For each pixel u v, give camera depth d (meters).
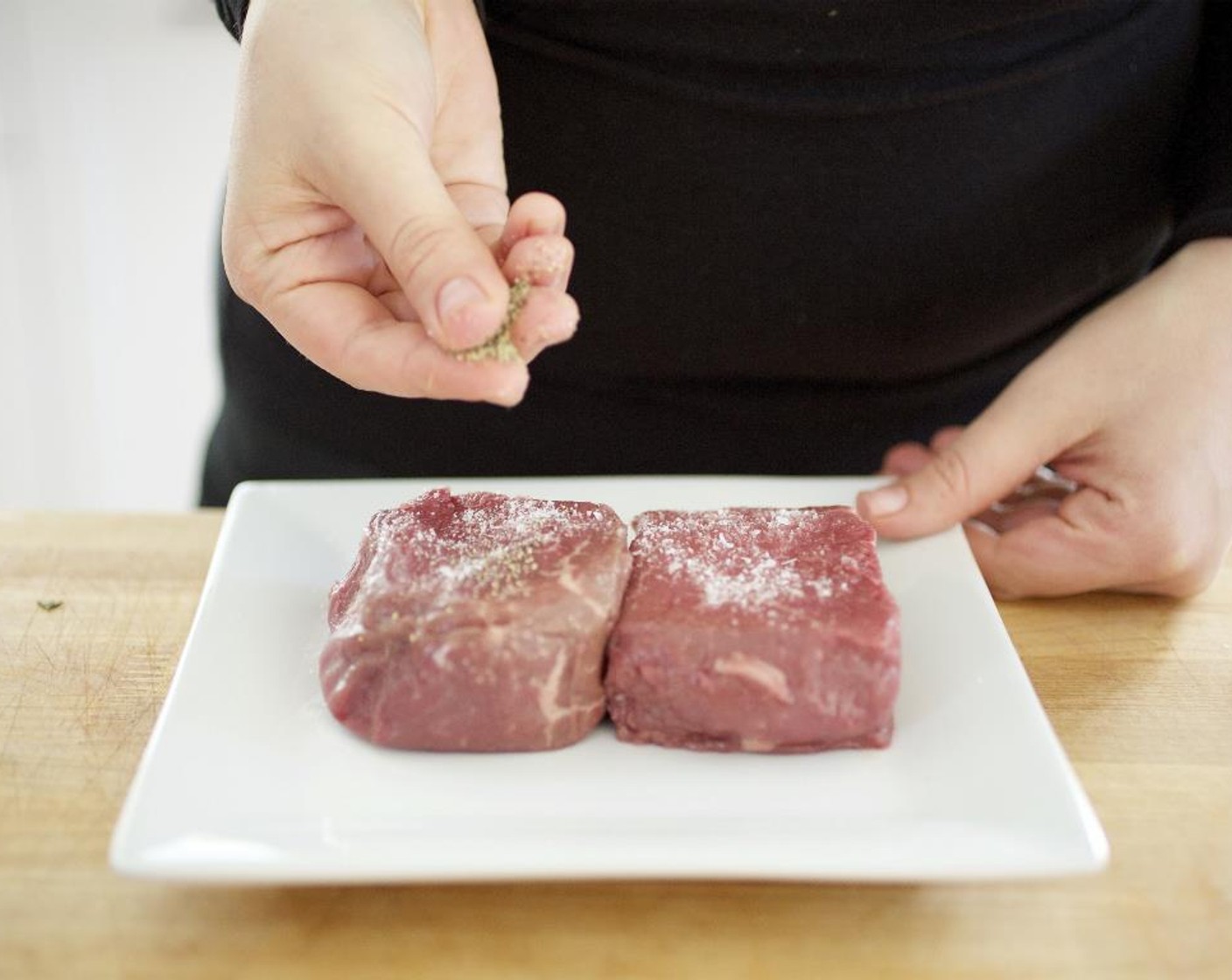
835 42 0.62
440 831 0.47
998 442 0.59
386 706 0.50
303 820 0.48
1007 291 0.69
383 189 0.48
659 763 0.50
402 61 0.51
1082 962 0.46
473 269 0.47
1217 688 0.56
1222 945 0.47
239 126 0.52
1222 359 0.59
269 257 0.52
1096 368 0.60
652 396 0.72
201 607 0.55
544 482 0.62
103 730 0.54
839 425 0.73
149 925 0.47
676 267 0.67
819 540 0.54
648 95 0.63
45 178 1.21
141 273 1.26
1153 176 0.68
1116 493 0.59
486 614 0.50
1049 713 0.55
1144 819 0.51
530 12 0.63
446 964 0.46
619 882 0.49
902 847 0.46
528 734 0.50
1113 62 0.64
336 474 0.75
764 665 0.50
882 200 0.65
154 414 1.34
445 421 0.73
